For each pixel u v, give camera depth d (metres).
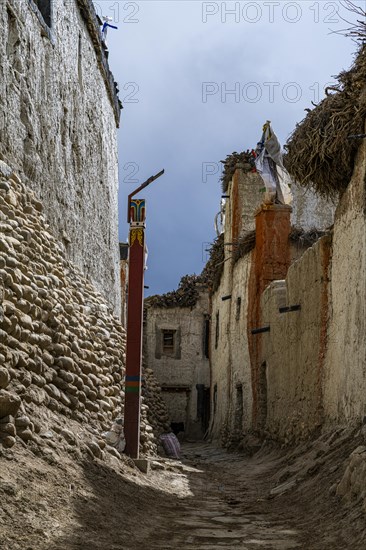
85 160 12.73
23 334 7.31
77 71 12.43
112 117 16.58
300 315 13.27
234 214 23.38
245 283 20.31
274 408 15.41
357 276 9.74
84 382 9.20
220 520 7.06
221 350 24.83
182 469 11.66
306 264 12.88
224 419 22.53
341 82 10.26
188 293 34.47
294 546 5.76
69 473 6.60
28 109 9.34
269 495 8.84
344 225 10.72
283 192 18.66
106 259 14.38
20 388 6.91
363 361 9.19
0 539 4.66
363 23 9.42
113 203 16.11
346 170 10.57
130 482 8.03
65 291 9.69
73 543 5.00
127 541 5.49
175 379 33.84
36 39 9.90
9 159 8.62
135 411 9.62
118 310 16.23
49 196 10.13
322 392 11.60
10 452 6.10
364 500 6.15
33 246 8.75
